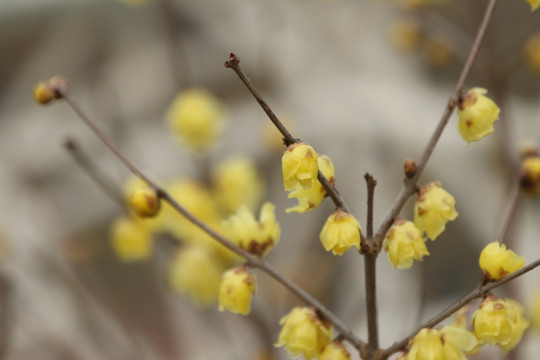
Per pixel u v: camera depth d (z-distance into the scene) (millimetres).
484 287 815
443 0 1604
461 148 1898
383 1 1501
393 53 2135
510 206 897
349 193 1861
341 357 833
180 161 2000
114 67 2322
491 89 1243
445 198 826
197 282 1041
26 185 1875
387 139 1942
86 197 2037
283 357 1126
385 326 1560
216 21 2232
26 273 1692
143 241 1038
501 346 834
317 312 845
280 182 1886
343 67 2141
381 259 1704
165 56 2277
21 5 2498
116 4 2441
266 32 2164
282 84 2131
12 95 2361
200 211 1037
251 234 859
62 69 2389
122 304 1608
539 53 1202
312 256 1543
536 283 1524
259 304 1194
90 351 1424
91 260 1646
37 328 1516
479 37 835
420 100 2055
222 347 1388
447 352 812
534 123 1843
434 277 1712
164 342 1682
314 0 2201
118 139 1652
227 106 2115
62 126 2178
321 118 2025
